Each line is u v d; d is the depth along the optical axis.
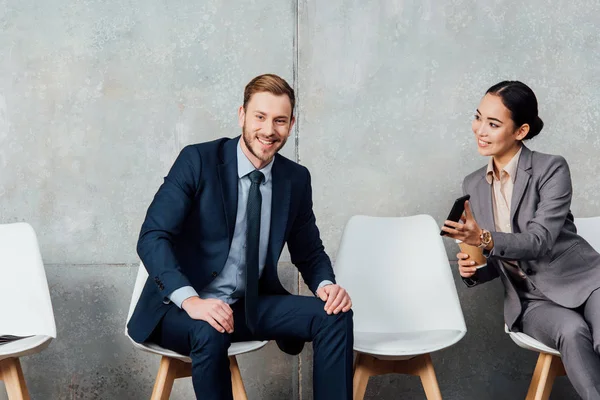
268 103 2.44
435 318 2.86
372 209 3.40
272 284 2.59
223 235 2.51
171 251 2.39
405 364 2.76
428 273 2.92
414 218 3.01
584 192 3.47
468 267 2.71
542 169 2.70
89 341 3.34
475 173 2.85
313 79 3.36
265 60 3.35
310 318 2.43
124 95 3.32
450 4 3.41
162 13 3.32
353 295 2.93
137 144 3.33
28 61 3.29
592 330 2.56
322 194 3.38
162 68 3.32
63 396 3.34
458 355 3.48
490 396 3.48
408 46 3.40
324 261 2.70
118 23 3.31
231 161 2.56
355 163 3.39
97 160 3.32
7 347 2.54
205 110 3.34
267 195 2.58
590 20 3.46
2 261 2.80
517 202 2.70
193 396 3.39
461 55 3.42
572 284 2.65
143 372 3.36
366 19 3.38
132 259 3.35
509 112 2.66
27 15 3.29
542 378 2.71
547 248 2.59
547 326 2.59
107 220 3.33
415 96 3.40
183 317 2.35
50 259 3.32
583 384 2.44
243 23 3.34
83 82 3.31
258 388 3.41
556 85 3.45
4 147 3.29
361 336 2.79
